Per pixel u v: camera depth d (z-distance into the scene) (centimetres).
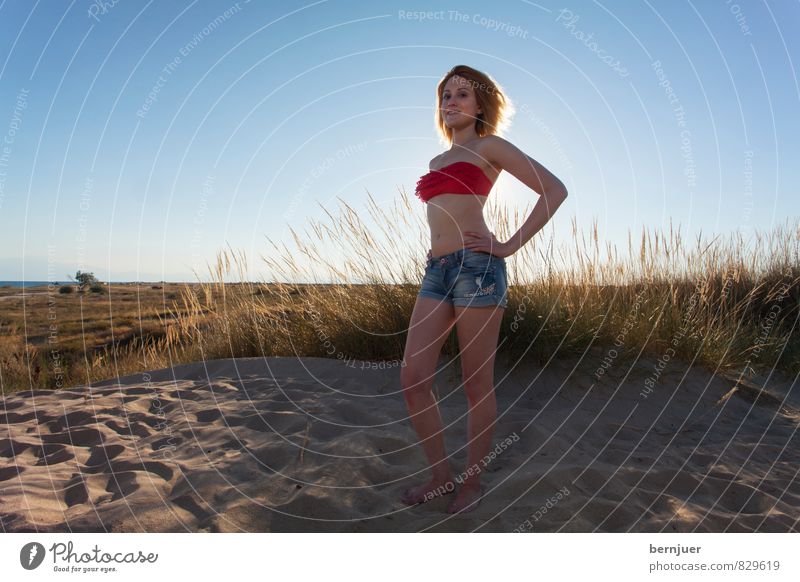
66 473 265
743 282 634
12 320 812
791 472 289
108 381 488
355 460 270
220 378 458
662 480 268
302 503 229
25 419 373
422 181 254
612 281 532
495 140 240
